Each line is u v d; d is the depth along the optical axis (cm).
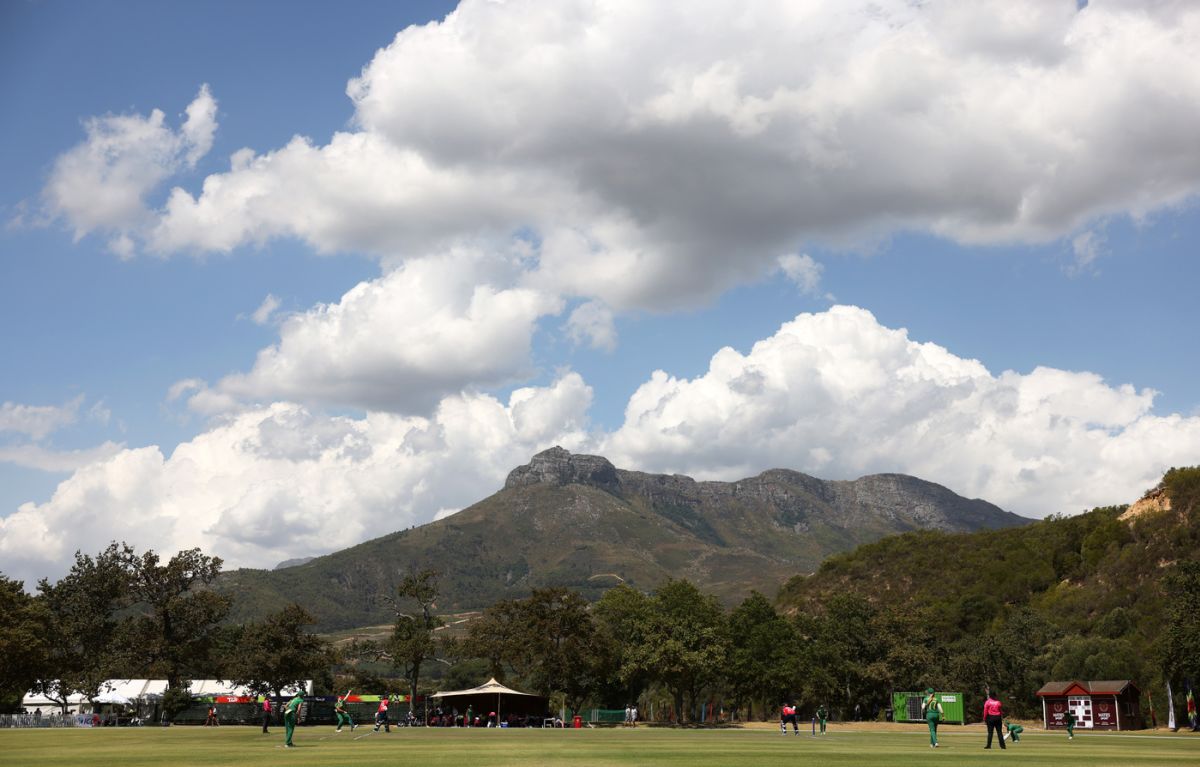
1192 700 8356
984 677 11531
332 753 3881
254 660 10981
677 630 11150
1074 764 3086
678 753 3928
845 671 12200
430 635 12425
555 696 12112
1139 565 13175
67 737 6025
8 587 10494
